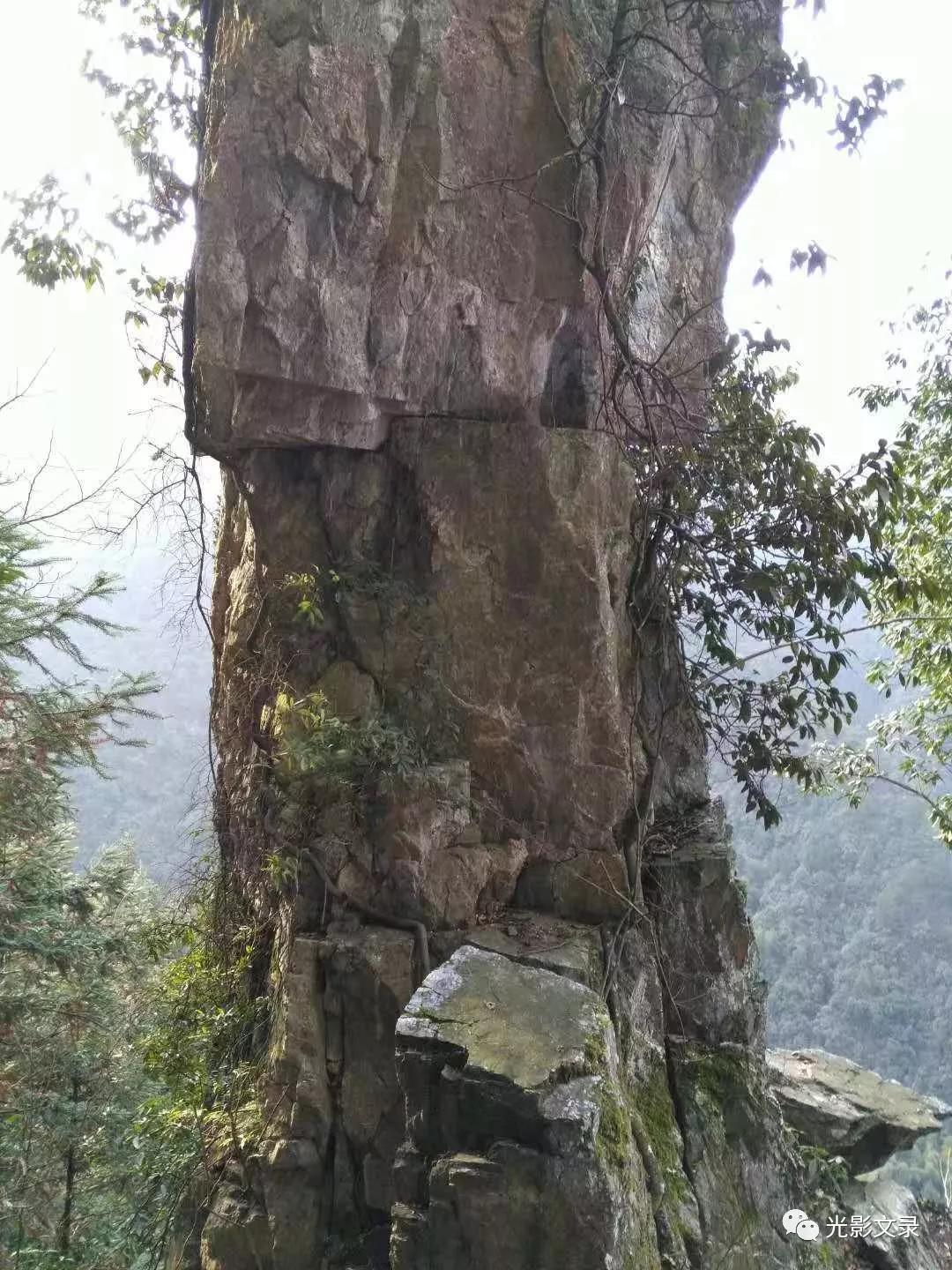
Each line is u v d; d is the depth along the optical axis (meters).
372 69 3.89
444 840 4.34
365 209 3.96
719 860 4.78
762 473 4.99
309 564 4.66
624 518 4.69
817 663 5.14
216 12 4.35
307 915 4.35
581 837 4.53
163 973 5.52
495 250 4.32
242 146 3.78
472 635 4.52
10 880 6.22
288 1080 4.13
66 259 5.31
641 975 4.47
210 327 3.88
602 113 4.16
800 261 4.59
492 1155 3.00
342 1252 3.97
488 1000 3.50
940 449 8.46
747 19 4.97
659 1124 4.09
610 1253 2.93
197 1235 4.23
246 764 4.99
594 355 4.73
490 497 4.49
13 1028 6.73
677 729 5.27
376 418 4.37
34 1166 6.89
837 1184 5.39
